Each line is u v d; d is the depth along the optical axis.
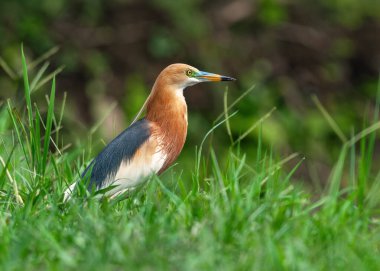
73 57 20.58
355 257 7.19
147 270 6.83
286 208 8.30
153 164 10.14
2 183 9.34
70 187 9.42
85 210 8.27
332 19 23.20
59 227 7.85
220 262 6.93
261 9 21.97
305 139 20.44
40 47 20.44
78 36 20.94
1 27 20.31
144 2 21.77
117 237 7.27
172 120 10.36
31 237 7.37
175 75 10.41
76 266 6.87
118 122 18.84
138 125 10.32
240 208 7.97
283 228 7.68
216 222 7.70
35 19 20.50
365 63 23.06
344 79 22.77
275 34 22.38
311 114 20.72
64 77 20.41
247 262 6.89
